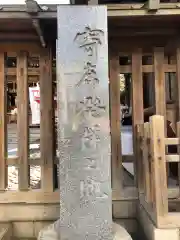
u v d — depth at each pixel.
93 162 2.67
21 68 3.57
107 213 2.65
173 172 3.94
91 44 2.73
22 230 3.53
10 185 4.46
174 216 2.67
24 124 3.55
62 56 2.71
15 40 3.55
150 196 2.94
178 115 3.59
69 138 2.67
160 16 3.07
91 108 2.70
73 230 2.62
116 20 3.18
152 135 2.74
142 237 3.29
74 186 2.65
